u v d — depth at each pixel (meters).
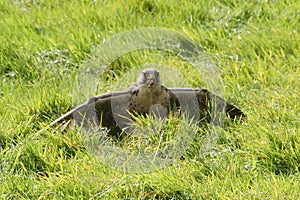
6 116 25.72
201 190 21.36
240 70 29.08
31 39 32.22
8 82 29.14
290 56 30.25
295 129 24.12
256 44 31.06
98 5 35.50
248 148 23.67
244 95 27.11
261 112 25.56
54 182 22.00
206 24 33.44
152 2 35.31
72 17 34.34
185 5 34.69
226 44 31.33
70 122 24.67
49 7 36.06
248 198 20.91
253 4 34.91
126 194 21.44
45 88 27.59
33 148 23.39
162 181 21.53
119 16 34.41
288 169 22.84
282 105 26.17
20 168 22.98
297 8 34.16
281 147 23.48
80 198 21.30
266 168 22.80
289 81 27.89
